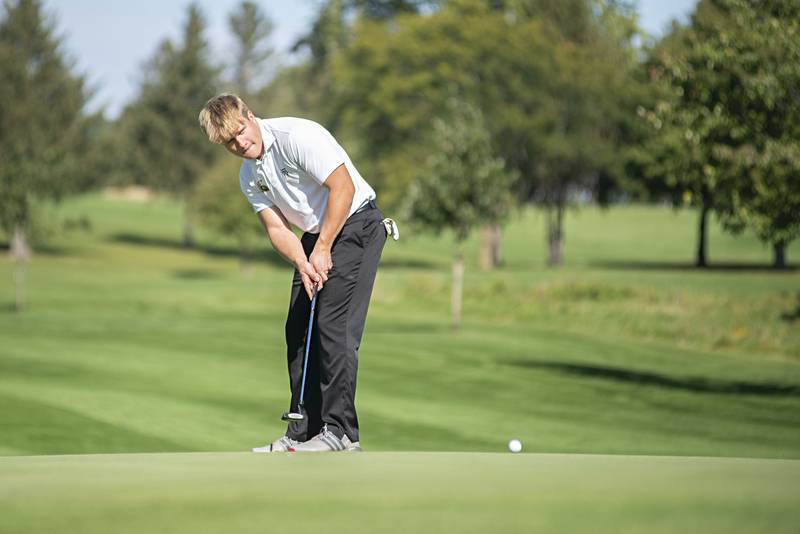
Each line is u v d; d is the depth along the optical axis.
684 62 47.41
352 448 13.49
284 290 121.25
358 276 13.66
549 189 164.00
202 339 69.62
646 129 140.12
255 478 7.76
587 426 40.03
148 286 130.50
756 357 71.31
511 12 166.62
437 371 56.28
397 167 156.00
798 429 40.22
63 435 32.62
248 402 41.84
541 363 61.94
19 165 106.50
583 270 143.75
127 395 42.09
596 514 6.19
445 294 109.94
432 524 5.98
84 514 6.41
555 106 149.25
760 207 46.56
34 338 66.62
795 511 6.27
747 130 46.81
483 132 81.75
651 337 84.12
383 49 158.62
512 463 8.95
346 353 13.51
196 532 5.95
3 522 6.24
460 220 81.56
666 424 41.19
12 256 175.00
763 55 44.94
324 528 5.94
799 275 125.19
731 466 8.61
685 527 5.88
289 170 13.51
